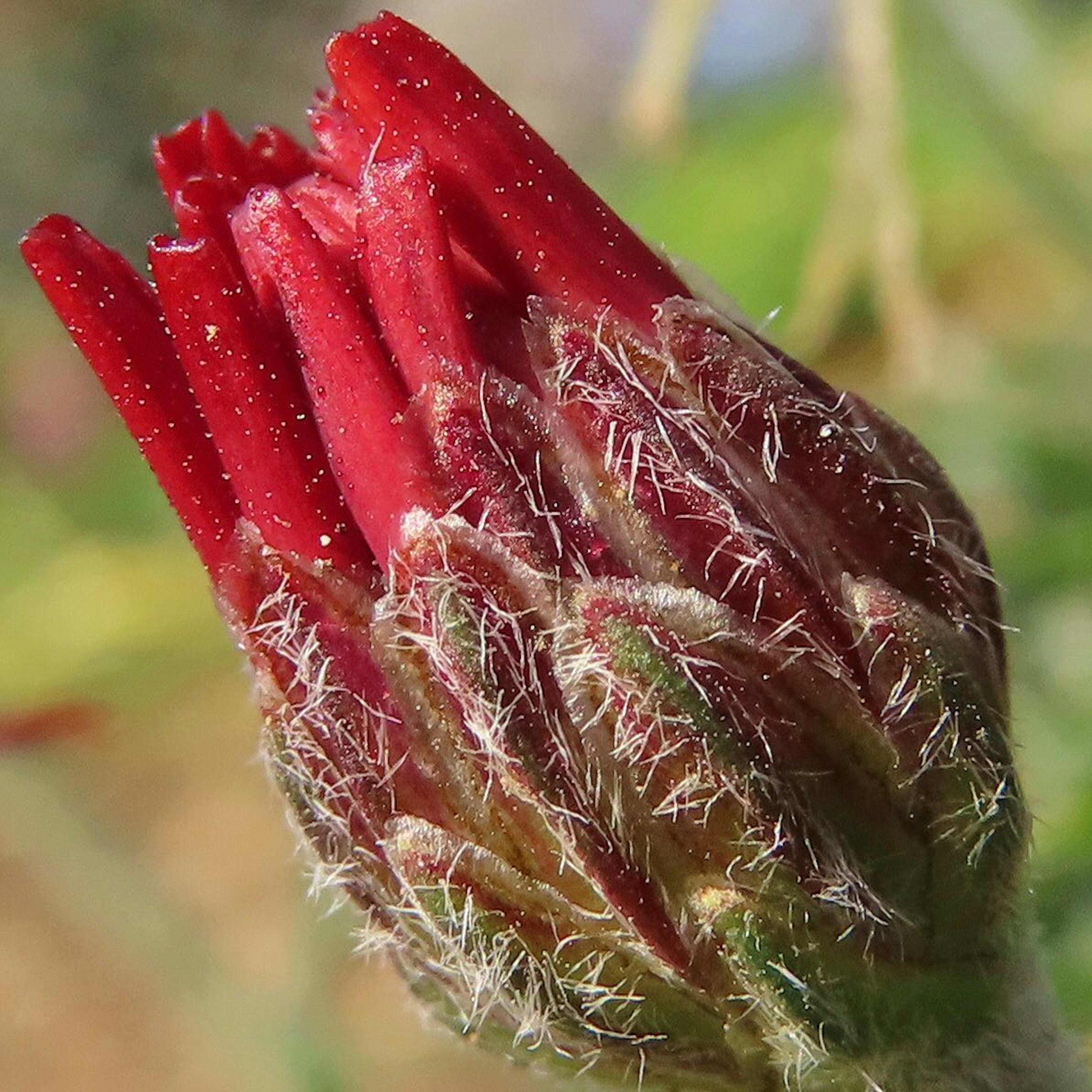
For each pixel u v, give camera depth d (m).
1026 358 0.09
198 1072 0.14
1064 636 0.08
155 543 0.14
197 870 0.15
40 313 0.17
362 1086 0.10
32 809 0.09
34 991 0.15
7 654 0.13
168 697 0.15
